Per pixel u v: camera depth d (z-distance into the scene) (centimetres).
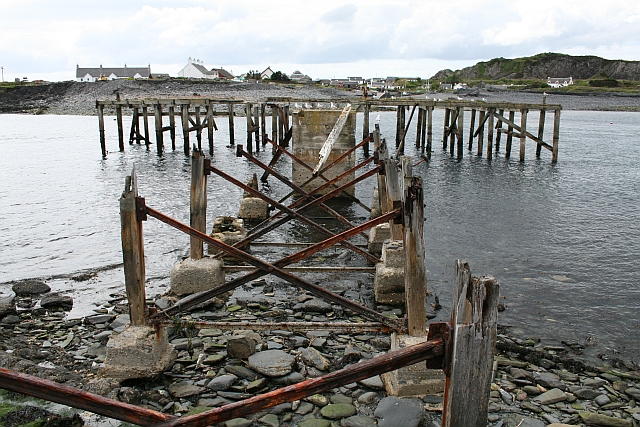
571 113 8862
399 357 366
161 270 1207
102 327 879
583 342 886
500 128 3588
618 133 5134
